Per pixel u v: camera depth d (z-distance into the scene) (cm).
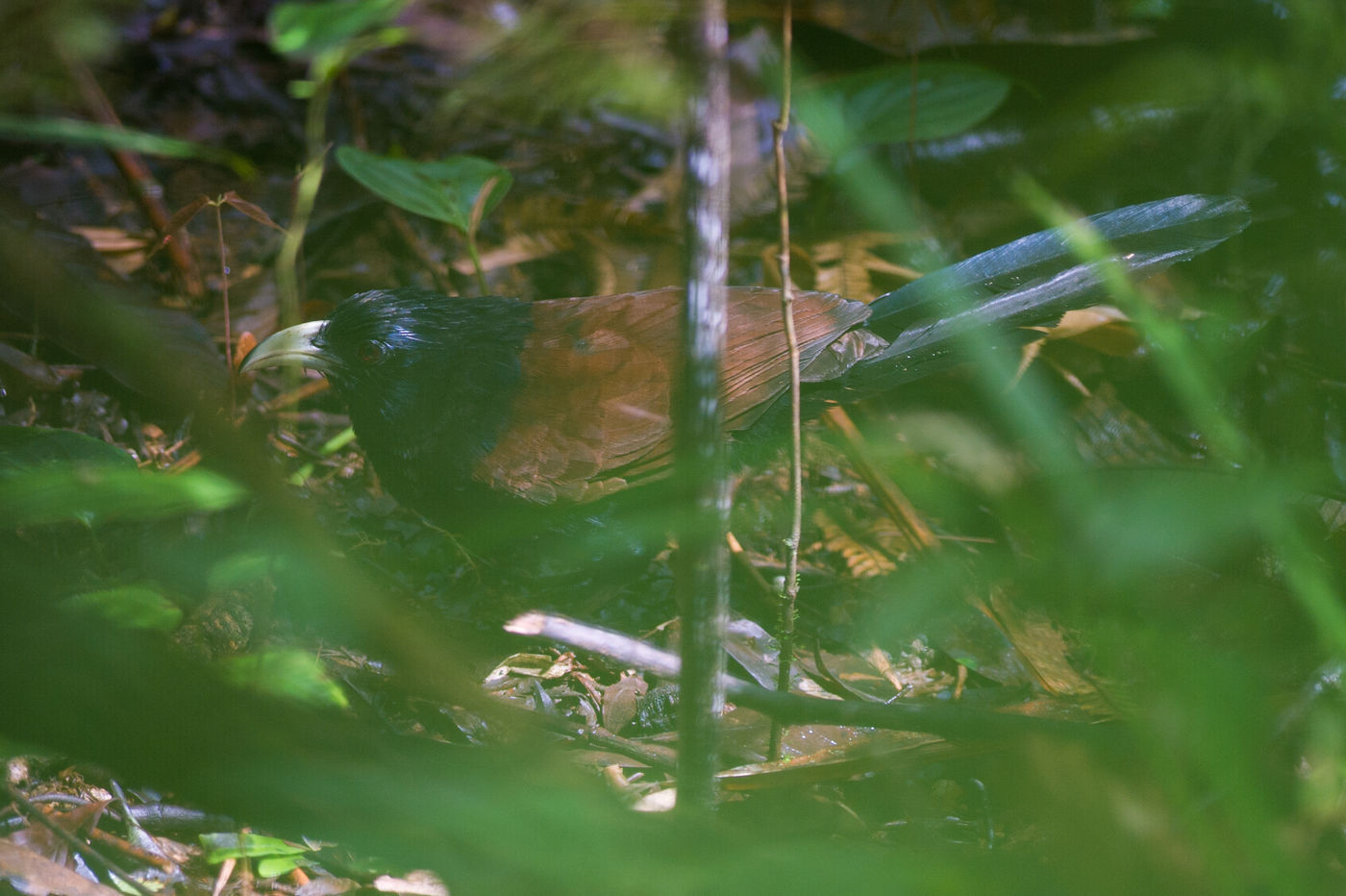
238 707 123
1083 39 502
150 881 261
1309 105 427
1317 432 389
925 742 287
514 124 583
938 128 418
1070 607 303
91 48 404
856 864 142
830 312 406
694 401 175
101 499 152
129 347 120
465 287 531
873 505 441
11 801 261
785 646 274
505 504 394
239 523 370
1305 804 211
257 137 571
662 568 427
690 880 139
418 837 134
